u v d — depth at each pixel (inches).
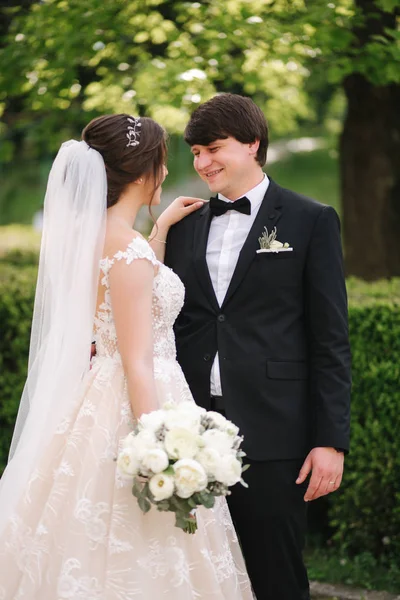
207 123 157.8
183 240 169.0
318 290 155.9
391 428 223.9
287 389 156.6
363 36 333.7
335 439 151.7
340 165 396.5
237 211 162.7
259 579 159.5
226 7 297.1
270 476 155.5
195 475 126.3
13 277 296.4
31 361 157.2
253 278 158.7
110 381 147.0
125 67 332.5
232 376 157.2
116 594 136.6
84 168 147.9
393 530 226.1
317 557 237.8
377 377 225.1
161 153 155.4
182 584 139.5
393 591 214.1
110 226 149.6
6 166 753.0
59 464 146.3
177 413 133.0
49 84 321.4
